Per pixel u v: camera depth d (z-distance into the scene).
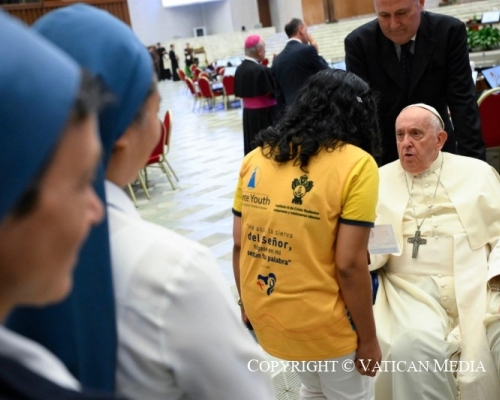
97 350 0.68
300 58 4.98
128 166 0.77
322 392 1.70
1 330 0.48
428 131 2.10
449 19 2.53
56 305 0.65
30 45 0.42
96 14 0.72
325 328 1.46
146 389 0.73
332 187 1.41
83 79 0.47
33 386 0.45
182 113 13.29
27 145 0.41
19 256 0.45
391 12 2.39
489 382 1.79
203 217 5.20
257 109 6.39
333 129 1.45
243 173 1.63
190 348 0.72
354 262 1.42
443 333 1.88
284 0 25.39
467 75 2.55
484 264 2.04
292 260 1.47
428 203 2.15
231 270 3.84
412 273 2.10
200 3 26.05
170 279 0.71
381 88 2.66
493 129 3.99
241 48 24.41
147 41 24.55
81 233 0.48
